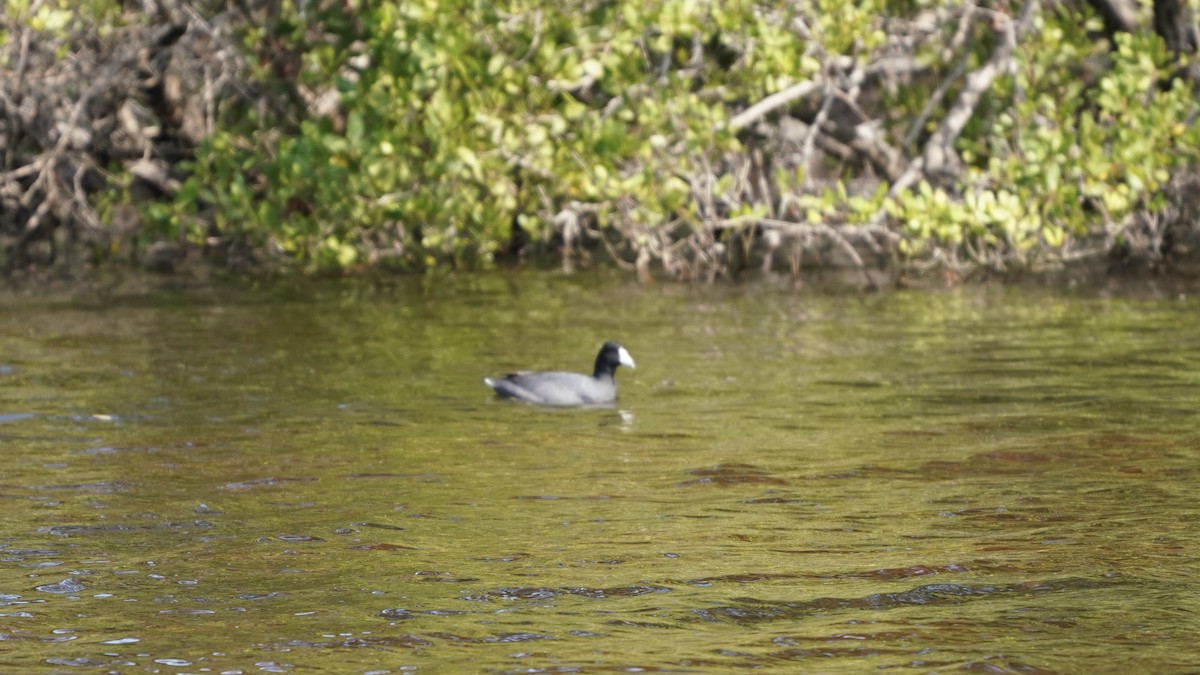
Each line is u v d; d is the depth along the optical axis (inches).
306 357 888.9
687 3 1077.1
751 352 896.9
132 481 595.5
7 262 1381.6
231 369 849.5
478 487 585.6
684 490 578.6
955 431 677.3
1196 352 858.8
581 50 1143.0
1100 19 1237.1
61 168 1466.5
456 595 445.7
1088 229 1243.2
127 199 1450.5
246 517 540.4
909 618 418.6
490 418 722.2
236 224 1291.8
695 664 382.6
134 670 383.2
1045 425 685.3
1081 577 455.8
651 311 1069.1
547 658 388.8
